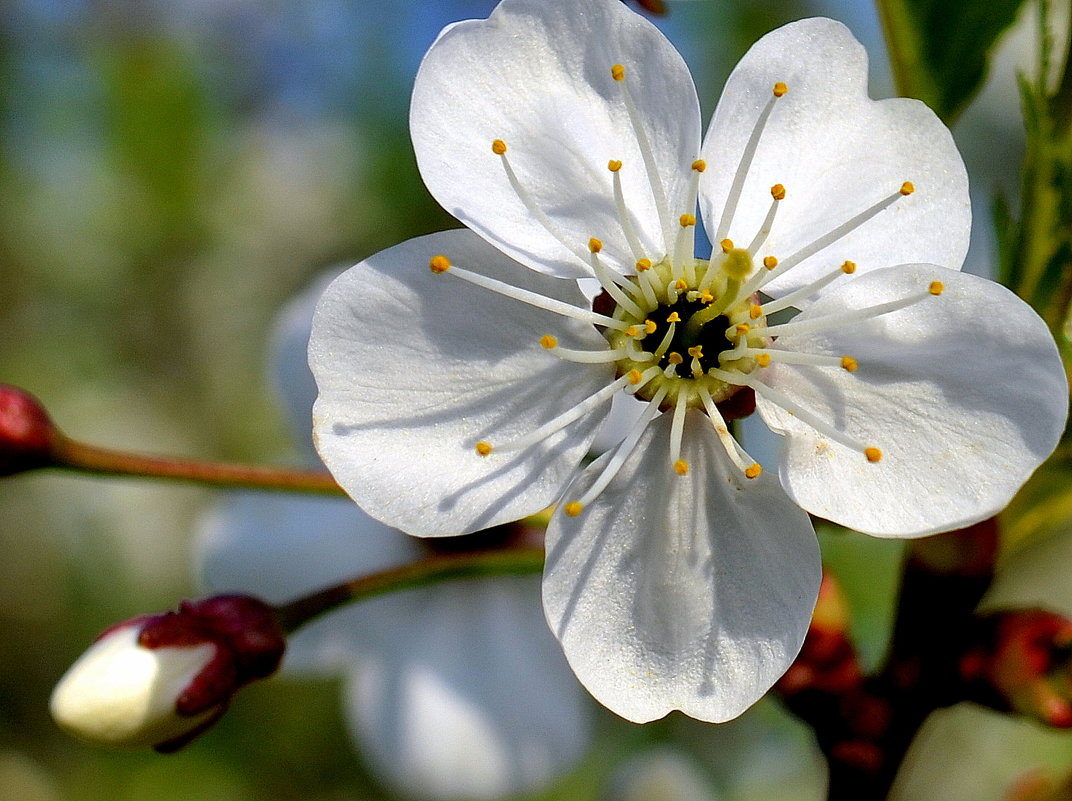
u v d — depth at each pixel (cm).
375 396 10
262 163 22
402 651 14
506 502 10
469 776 13
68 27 21
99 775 20
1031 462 10
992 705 11
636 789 14
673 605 10
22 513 22
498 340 10
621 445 10
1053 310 11
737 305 10
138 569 22
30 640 22
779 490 10
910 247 10
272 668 11
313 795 19
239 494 14
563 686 14
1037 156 11
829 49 10
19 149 21
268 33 21
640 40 10
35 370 23
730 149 10
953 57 11
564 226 10
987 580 11
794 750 17
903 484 10
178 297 22
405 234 20
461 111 10
